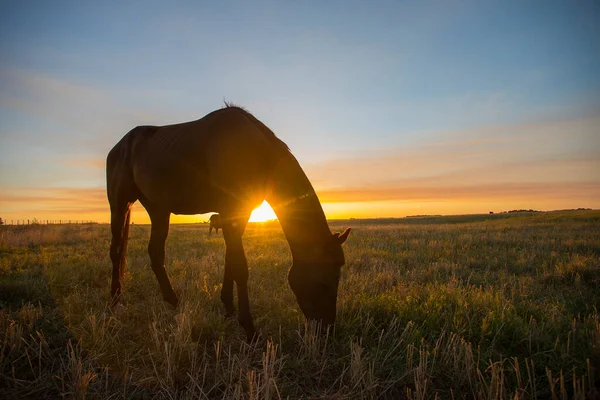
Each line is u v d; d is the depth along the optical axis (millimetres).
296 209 3387
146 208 5004
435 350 2746
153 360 2902
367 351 2922
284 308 4051
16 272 6055
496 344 3031
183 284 5062
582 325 3268
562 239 11055
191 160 3908
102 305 4246
